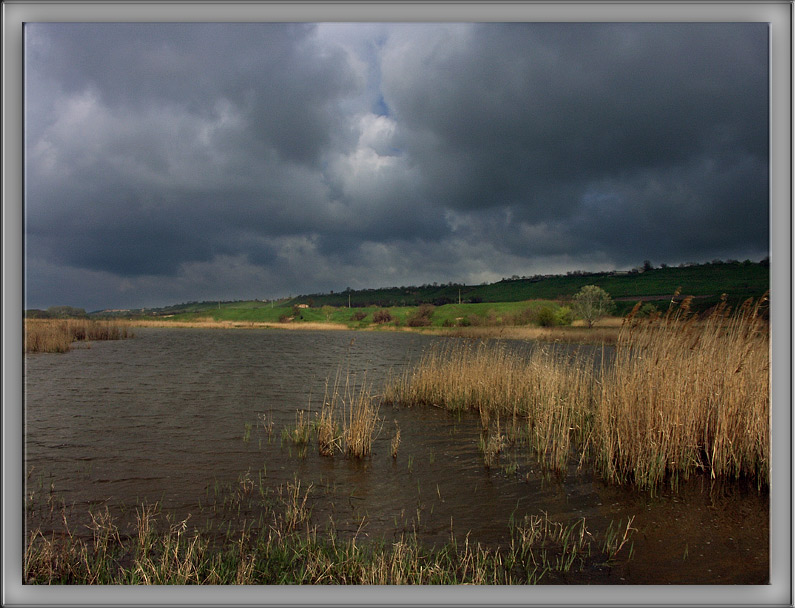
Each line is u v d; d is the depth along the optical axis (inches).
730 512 296.8
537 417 452.8
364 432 428.1
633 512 299.1
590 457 407.5
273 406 638.5
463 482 356.8
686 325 402.0
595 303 2445.9
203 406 637.3
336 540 264.1
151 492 338.3
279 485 351.3
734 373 364.8
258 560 238.2
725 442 354.6
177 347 1705.2
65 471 381.7
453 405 612.1
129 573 223.8
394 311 4606.3
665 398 357.1
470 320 3166.8
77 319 2033.7
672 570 232.5
